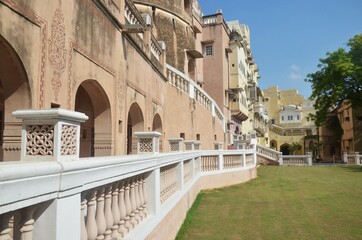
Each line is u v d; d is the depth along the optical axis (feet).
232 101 121.08
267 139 203.72
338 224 27.61
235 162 54.60
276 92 229.86
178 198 25.04
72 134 8.98
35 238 7.39
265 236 24.27
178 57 86.12
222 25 112.27
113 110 34.22
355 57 109.81
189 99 69.97
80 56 26.43
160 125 59.31
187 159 32.86
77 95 40.09
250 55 153.17
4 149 19.75
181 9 89.45
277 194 42.47
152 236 16.01
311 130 205.05
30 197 6.56
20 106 19.71
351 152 124.67
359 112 125.18
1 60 18.88
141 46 45.60
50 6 21.85
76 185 8.38
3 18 17.22
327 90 112.88
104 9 31.22
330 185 51.29
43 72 21.04
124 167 12.27
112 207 11.86
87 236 9.78
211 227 26.58
